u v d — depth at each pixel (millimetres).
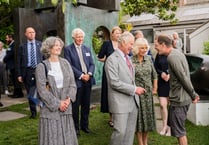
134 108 4395
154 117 4957
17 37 9273
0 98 9023
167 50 4324
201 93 6797
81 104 5859
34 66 6660
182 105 4273
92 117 6984
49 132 4000
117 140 4223
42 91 4012
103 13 8711
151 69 4984
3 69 9695
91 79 5820
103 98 5836
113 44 5930
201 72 6656
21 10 9289
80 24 8055
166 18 14664
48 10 9617
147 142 5477
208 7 22484
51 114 4023
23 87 9555
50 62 4156
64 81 4156
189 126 6422
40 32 9672
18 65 6773
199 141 5504
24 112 7605
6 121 6805
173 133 4391
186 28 21969
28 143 5461
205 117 6547
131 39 4281
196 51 19562
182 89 4270
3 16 13156
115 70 4203
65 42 7668
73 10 7863
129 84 4234
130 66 4371
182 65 4176
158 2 14125
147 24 22859
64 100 4109
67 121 4129
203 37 19438
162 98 5930
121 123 4207
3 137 5742
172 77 4289
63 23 7680
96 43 10883
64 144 4062
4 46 12023
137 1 13500
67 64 4285
